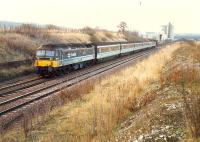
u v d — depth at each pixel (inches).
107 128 497.0
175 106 476.1
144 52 3149.6
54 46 1291.8
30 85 1021.8
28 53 1481.3
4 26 1786.4
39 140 498.9
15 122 600.1
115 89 816.3
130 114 571.5
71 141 475.8
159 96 594.2
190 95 510.3
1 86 1011.9
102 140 450.3
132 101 633.6
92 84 952.3
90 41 2672.2
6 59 1293.1
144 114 496.7
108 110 593.6
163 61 1382.9
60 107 701.3
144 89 757.3
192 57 1304.1
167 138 378.9
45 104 727.7
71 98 784.9
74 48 1485.0
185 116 415.2
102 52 1966.0
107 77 1141.7
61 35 2193.7
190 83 648.4
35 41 1701.5
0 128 552.1
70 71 1475.1
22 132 537.3
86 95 815.1
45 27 2420.0
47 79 1198.3
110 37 3489.2
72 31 2709.2
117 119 544.7
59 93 844.0
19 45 1475.1
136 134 420.5
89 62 1788.9
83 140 470.9
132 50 2851.9
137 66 1376.7
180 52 1755.7
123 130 475.2
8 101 768.9
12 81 1115.3
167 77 762.8
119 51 2391.7
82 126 547.8
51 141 479.5
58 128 551.2
